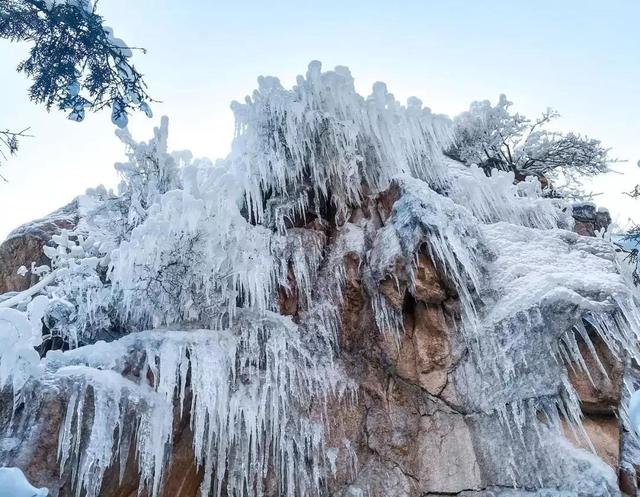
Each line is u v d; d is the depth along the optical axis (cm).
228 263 596
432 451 559
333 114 824
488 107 1084
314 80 845
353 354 629
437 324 608
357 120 846
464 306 598
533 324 549
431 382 592
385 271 616
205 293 575
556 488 480
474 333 588
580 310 524
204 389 500
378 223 732
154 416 458
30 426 406
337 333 643
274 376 553
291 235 717
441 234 602
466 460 544
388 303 622
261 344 579
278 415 540
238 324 586
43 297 463
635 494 517
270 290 661
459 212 660
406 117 880
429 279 600
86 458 408
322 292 671
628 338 528
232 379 535
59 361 471
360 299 659
